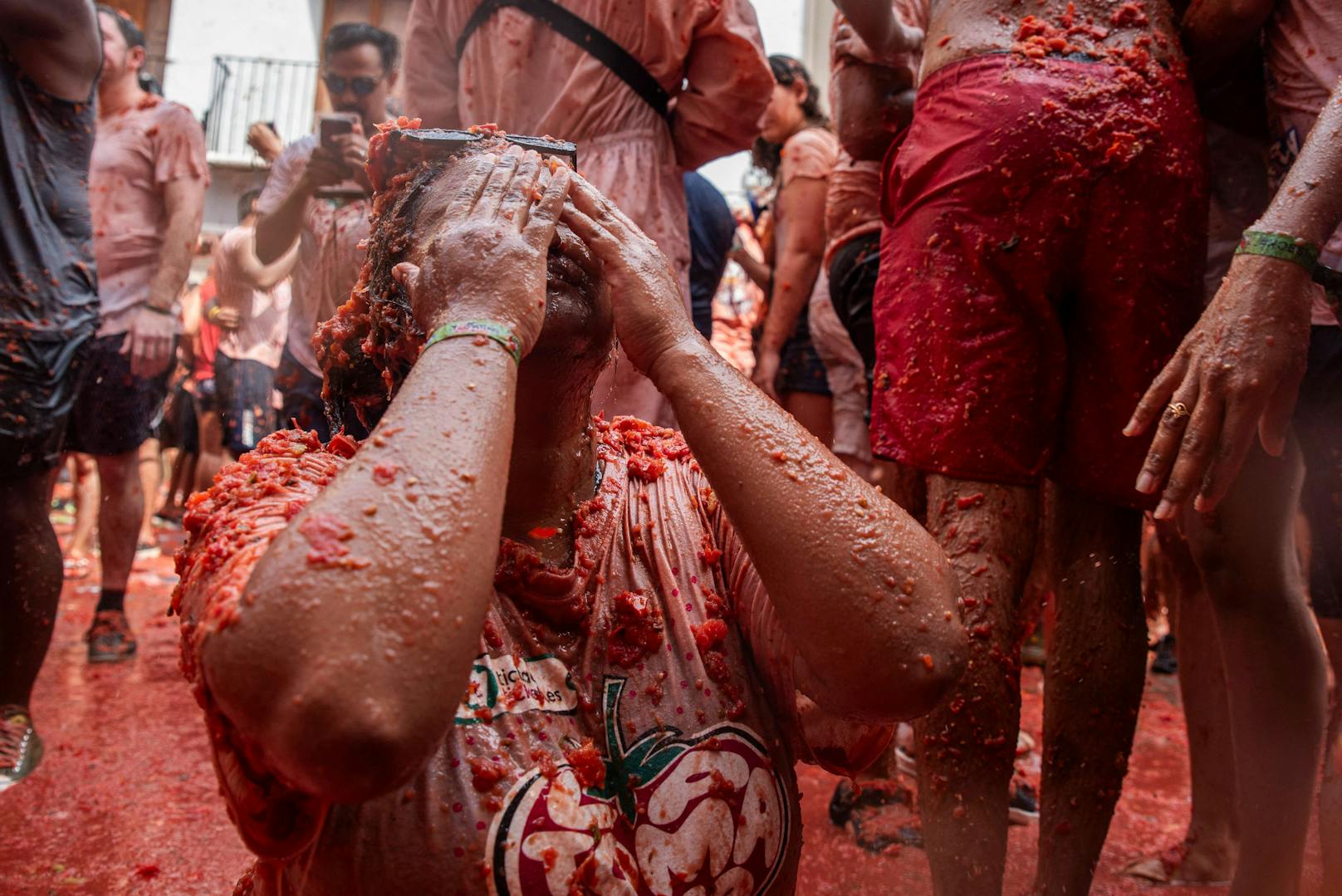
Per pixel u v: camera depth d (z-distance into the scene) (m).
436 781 1.05
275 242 3.79
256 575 0.92
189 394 9.55
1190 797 2.79
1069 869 1.92
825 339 4.04
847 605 1.10
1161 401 1.78
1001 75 1.96
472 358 1.05
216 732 0.99
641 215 2.77
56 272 2.99
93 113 3.14
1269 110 2.17
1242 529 1.99
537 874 1.04
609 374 2.70
